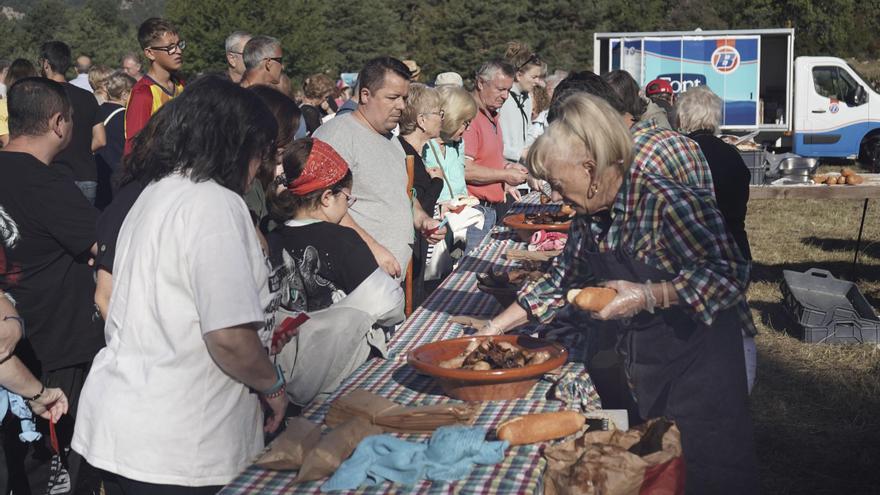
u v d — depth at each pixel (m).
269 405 2.12
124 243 2.05
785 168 8.02
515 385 2.25
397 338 2.92
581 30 48.06
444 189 5.22
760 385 5.18
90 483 3.97
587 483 1.81
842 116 16.03
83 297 3.29
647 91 5.15
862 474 4.05
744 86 16.28
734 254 2.13
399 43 55.12
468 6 48.28
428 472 1.84
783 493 3.88
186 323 1.95
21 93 3.18
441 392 2.37
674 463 1.90
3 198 3.10
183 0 49.94
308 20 52.50
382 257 3.30
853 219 11.18
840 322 5.89
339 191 2.78
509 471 1.88
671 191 2.14
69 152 5.27
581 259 2.47
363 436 2.01
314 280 2.69
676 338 2.30
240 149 2.02
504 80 5.72
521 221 4.50
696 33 16.28
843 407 4.84
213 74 2.09
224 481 2.01
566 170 2.14
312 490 1.83
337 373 2.57
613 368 2.56
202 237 1.91
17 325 2.68
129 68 8.24
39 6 78.44
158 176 2.04
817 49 42.88
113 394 2.00
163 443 1.96
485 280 3.22
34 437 2.77
